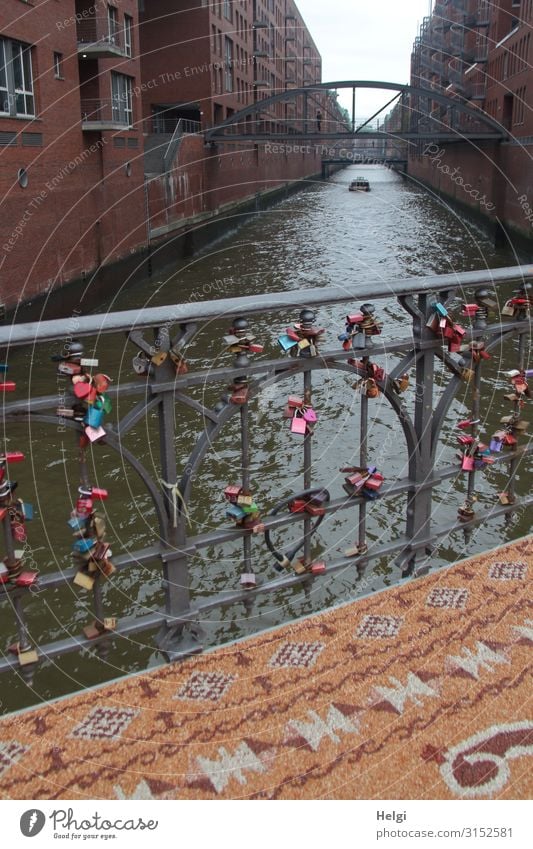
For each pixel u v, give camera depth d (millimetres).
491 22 43031
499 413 10211
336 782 1956
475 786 1937
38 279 18547
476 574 2877
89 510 2158
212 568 6117
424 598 2723
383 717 2166
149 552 2305
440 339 2656
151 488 2227
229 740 2092
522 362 3012
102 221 23766
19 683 4227
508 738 2080
